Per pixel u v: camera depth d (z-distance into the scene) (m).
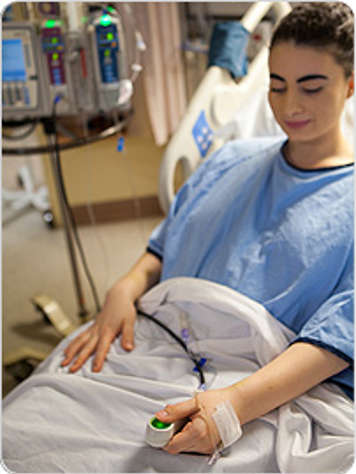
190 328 1.13
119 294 1.23
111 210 2.90
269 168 1.16
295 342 0.97
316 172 1.06
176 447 0.87
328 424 0.90
